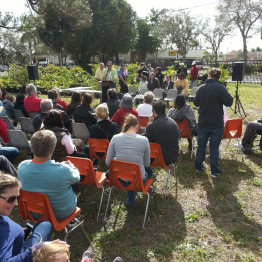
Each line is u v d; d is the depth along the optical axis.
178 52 44.19
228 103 3.88
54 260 1.49
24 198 2.40
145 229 3.06
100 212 3.42
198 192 3.84
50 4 13.02
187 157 5.10
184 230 3.03
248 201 3.59
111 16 33.12
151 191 3.88
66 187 2.41
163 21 43.59
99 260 2.62
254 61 28.41
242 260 2.58
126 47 36.56
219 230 3.01
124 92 10.62
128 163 2.86
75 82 13.79
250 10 37.00
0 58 45.66
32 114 5.61
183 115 4.72
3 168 2.66
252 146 5.16
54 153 3.21
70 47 30.72
